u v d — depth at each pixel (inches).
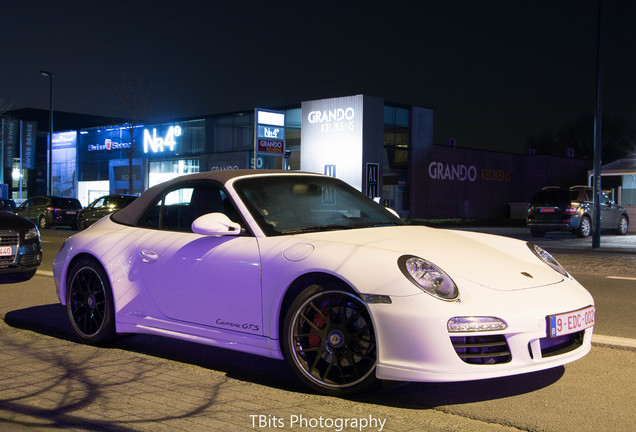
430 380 122.9
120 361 167.8
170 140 1672.0
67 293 196.4
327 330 136.5
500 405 131.0
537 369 128.5
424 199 1478.8
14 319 232.4
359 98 1315.2
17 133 1878.7
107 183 1866.4
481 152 1636.3
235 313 151.9
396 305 126.5
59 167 2030.0
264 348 146.6
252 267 148.8
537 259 156.7
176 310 165.3
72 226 1032.2
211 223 151.9
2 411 124.7
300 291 142.2
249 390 141.0
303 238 148.2
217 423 118.5
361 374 133.0
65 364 164.2
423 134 1475.1
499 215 1695.4
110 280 180.2
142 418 121.0
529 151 1796.3
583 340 140.4
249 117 1489.9
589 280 333.7
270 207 162.9
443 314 123.5
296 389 143.7
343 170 1342.3
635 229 924.0
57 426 115.8
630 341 183.9
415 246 142.7
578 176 1918.1
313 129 1389.0
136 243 178.7
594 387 143.3
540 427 118.2
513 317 126.1
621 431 116.0
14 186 1913.1
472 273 134.5
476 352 125.2
